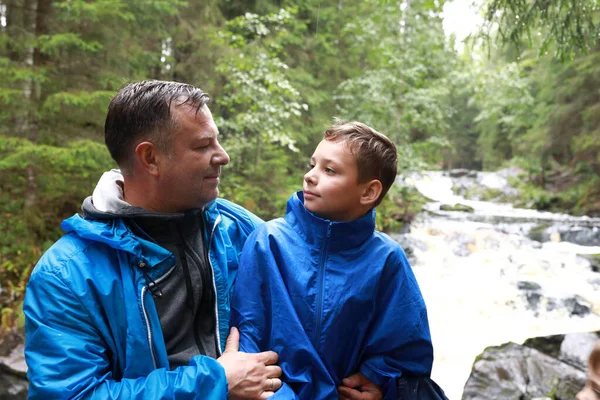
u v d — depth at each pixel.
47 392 1.04
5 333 4.38
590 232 9.01
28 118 5.45
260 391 1.13
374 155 1.29
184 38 8.45
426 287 6.59
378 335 1.28
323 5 11.51
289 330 1.21
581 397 1.23
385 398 1.27
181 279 1.24
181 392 1.06
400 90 10.18
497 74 10.38
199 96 1.23
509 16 4.11
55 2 5.50
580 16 3.88
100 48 5.44
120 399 1.04
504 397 3.44
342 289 1.26
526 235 9.34
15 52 5.62
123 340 1.16
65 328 1.10
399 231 9.48
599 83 12.55
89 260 1.16
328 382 1.21
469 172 17.41
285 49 10.72
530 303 6.02
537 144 14.43
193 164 1.20
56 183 5.59
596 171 13.93
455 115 29.28
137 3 5.85
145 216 1.21
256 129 7.95
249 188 8.26
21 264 5.33
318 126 10.99
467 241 8.52
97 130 5.80
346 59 12.63
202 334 1.28
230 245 1.41
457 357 4.92
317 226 1.29
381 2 7.91
